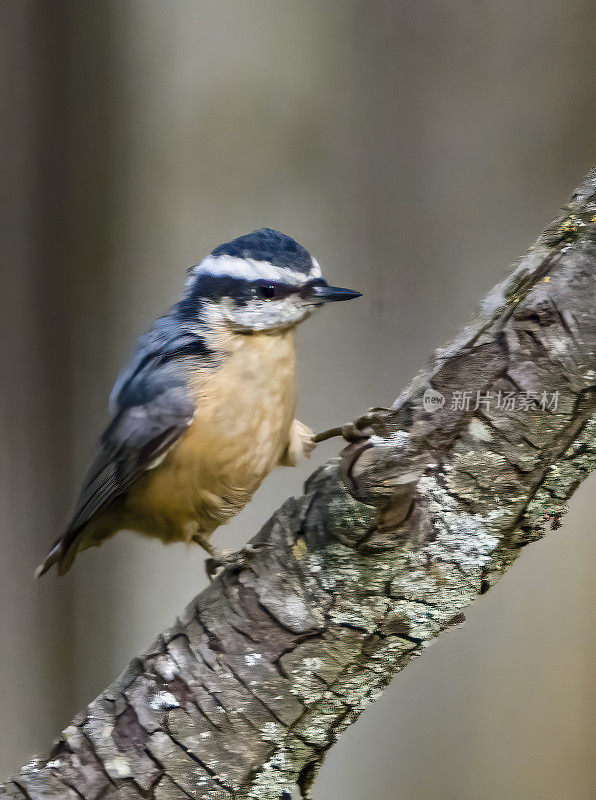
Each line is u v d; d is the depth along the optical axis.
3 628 8.58
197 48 8.62
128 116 8.73
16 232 8.62
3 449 8.59
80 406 8.66
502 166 8.10
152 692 3.54
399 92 8.27
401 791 7.89
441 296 8.05
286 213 8.43
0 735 8.49
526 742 7.84
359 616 3.37
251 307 5.31
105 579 8.78
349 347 8.06
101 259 8.71
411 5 8.22
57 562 5.93
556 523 3.36
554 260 3.26
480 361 3.24
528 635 7.84
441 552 3.28
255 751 3.50
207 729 3.49
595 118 7.96
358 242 8.24
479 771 7.84
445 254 8.10
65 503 8.59
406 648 3.42
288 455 5.74
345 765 7.93
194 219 8.63
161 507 5.57
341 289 5.37
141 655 3.68
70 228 8.72
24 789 3.51
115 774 3.50
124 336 8.66
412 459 3.22
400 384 7.97
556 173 8.02
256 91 8.52
